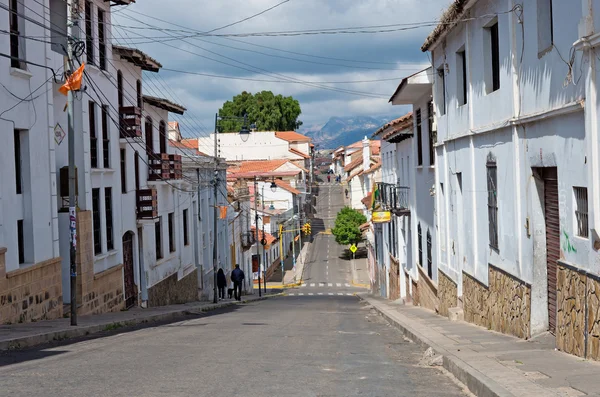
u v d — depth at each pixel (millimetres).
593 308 8266
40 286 16297
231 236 45500
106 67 21906
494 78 13750
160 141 29469
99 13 21594
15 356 10594
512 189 11977
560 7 9359
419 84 20672
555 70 9633
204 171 36469
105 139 21969
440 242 19656
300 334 14727
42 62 16844
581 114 8703
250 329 16125
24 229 16016
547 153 10117
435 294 20766
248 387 7555
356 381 8062
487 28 13820
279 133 94875
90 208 20062
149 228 26078
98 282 20516
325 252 74062
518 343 10688
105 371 8727
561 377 7129
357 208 80312
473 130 14664
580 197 8938
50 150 17234
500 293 13023
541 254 10922
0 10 14672
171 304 29062
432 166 20922
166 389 7383
